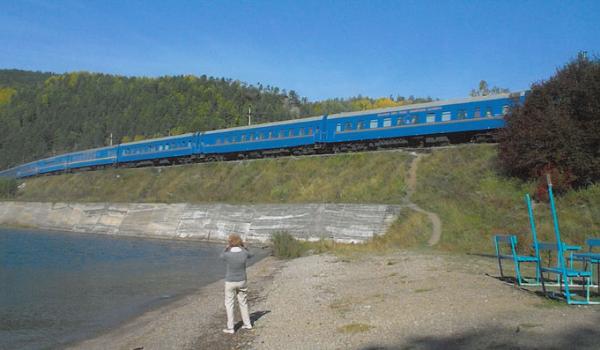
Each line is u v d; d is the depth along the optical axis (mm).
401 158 37750
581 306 10172
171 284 20797
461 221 26656
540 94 29359
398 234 27422
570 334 8172
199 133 56531
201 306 15445
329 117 43594
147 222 47062
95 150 72688
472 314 9922
